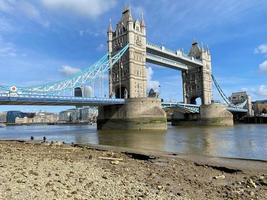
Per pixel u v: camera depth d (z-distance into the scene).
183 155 25.83
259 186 14.48
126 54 111.69
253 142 47.81
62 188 12.02
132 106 94.44
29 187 11.70
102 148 32.19
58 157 22.31
